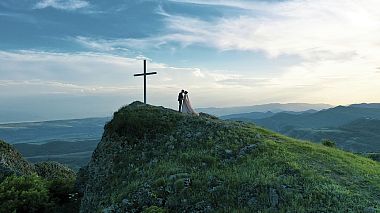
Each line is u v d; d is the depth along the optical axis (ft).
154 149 88.22
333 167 74.54
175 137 91.09
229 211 59.77
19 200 83.76
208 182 67.10
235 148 81.76
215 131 90.89
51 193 94.07
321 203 58.75
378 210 56.34
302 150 84.17
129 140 92.68
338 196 60.49
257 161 74.38
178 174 70.69
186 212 61.77
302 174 67.21
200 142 86.79
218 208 61.05
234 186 64.80
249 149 80.89
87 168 99.04
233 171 71.20
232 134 89.45
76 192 96.53
